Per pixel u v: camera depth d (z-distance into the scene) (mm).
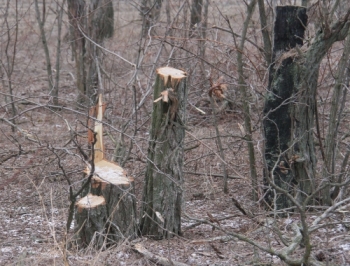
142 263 6098
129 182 6777
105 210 6625
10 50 19125
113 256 6246
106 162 7176
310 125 8297
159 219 7098
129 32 16875
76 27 15086
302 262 5484
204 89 11219
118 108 12023
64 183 9805
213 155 10586
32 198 9211
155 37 9453
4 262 6277
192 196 9586
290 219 7605
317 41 8000
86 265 5984
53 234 6148
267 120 8289
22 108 14898
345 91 8625
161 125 6957
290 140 8172
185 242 6914
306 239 5344
